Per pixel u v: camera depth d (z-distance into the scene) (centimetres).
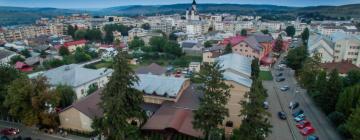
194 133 4294
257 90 3519
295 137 4756
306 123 5112
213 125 3869
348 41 9438
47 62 10894
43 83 4647
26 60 11312
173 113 4744
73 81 6331
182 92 5634
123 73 3306
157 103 5356
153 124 4472
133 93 3512
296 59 8619
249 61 7612
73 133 4719
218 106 3747
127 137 3841
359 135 3584
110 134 3631
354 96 4794
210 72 3750
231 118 5084
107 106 3331
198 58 12256
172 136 4403
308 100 6562
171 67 10525
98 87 7044
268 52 12250
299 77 7831
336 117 4938
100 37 19012
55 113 4838
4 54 11375
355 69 6931
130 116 3606
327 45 9525
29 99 4441
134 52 13238
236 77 5284
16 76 5294
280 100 6569
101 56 13062
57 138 4584
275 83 8044
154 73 7494
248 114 3450
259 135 3506
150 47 13638
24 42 16788
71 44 14738
